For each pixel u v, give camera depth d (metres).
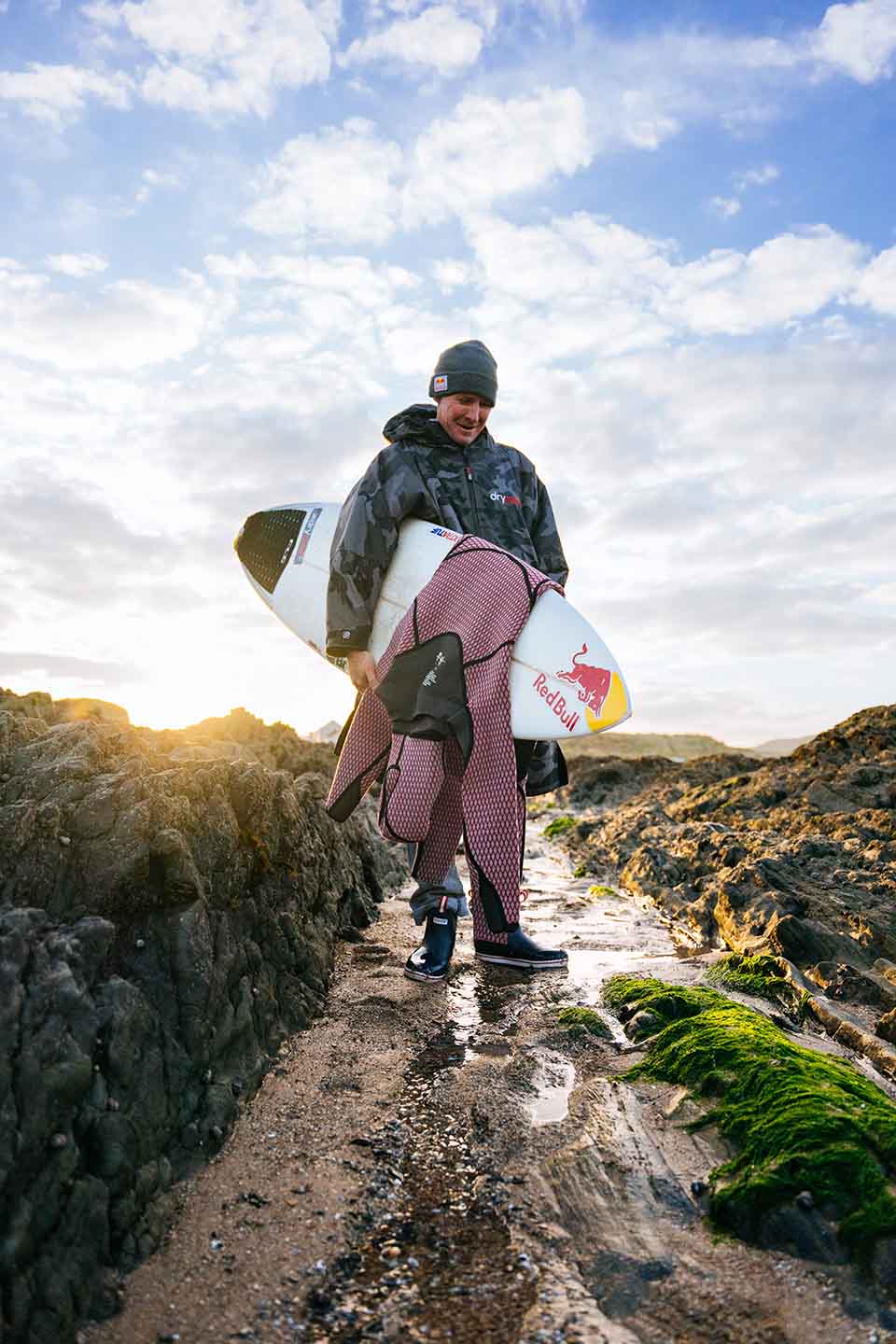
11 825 2.05
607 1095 2.23
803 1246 1.62
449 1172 1.94
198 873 2.31
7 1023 1.67
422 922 3.46
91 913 2.05
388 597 3.36
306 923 3.07
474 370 3.30
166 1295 1.54
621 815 8.41
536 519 3.66
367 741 3.38
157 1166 1.78
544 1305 1.52
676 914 4.59
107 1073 1.79
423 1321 1.49
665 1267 1.60
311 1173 1.91
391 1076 2.39
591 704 3.14
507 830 3.04
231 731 6.20
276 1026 2.54
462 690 3.10
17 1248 1.46
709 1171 1.87
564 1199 1.82
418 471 3.38
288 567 4.00
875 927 3.50
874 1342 1.41
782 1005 3.05
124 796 2.22
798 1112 1.91
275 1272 1.61
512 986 3.20
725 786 8.11
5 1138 1.55
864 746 7.73
